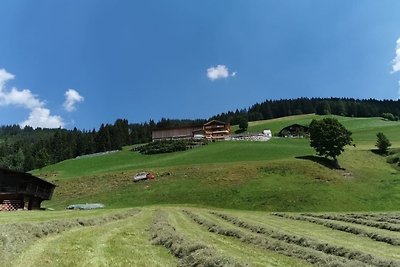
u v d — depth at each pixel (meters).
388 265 19.42
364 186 81.62
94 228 29.91
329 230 35.03
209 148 138.25
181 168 103.12
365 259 20.81
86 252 19.70
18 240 20.42
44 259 17.33
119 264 17.58
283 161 97.38
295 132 178.12
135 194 87.25
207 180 89.69
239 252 21.91
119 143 199.12
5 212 40.97
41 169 145.25
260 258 20.50
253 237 27.08
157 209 58.91
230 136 174.88
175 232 27.17
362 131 176.12
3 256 16.84
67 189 102.50
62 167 141.50
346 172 94.31
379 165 107.62
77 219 31.97
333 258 20.36
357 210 69.44
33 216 35.16
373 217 46.22
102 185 101.31
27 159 179.88
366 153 117.88
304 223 41.31
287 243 24.50
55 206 85.75
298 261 20.50
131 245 23.14
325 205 71.38
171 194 83.88
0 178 63.09
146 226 34.66
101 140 199.12
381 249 24.47
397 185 81.06
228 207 74.81
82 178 109.62
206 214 49.84
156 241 24.77
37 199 72.81
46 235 24.25
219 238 27.72
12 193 63.03
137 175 100.50
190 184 88.88
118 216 41.53
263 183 84.06
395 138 151.12
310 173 88.88
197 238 26.52
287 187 80.50
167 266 18.12
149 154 144.75
